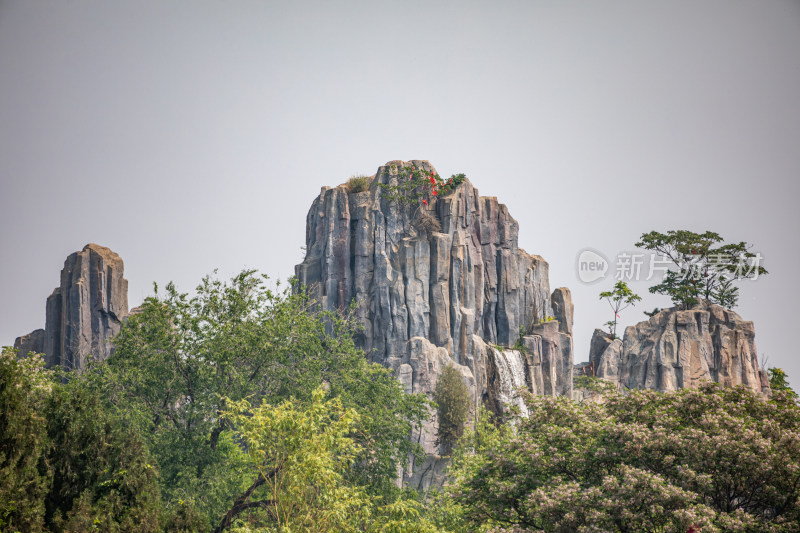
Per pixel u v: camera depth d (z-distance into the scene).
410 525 155.50
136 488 140.38
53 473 132.75
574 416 164.88
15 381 131.50
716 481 146.88
